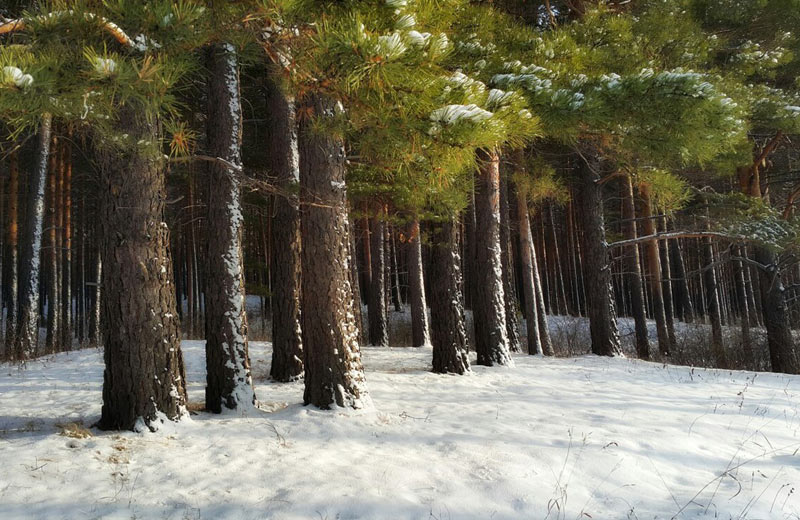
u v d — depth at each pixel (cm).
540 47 710
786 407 695
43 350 1357
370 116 383
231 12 353
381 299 1728
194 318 1980
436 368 973
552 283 2912
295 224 909
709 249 1808
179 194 1891
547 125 574
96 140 374
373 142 398
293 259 901
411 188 838
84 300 2259
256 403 667
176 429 522
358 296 1702
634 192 1938
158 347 528
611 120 632
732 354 1570
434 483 408
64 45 312
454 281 983
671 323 1762
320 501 369
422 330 1622
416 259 1642
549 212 2709
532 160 1237
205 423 557
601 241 1330
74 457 433
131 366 514
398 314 2541
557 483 418
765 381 919
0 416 604
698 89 576
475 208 1235
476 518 358
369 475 418
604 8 1032
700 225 1422
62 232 1650
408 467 438
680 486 428
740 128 717
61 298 1769
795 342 1490
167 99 313
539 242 2877
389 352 1382
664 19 1012
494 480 416
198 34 335
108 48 343
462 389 812
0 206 1925
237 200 704
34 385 829
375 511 357
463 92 363
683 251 3031
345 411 602
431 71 346
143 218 525
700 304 2978
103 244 526
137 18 309
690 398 755
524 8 1209
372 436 525
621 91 593
